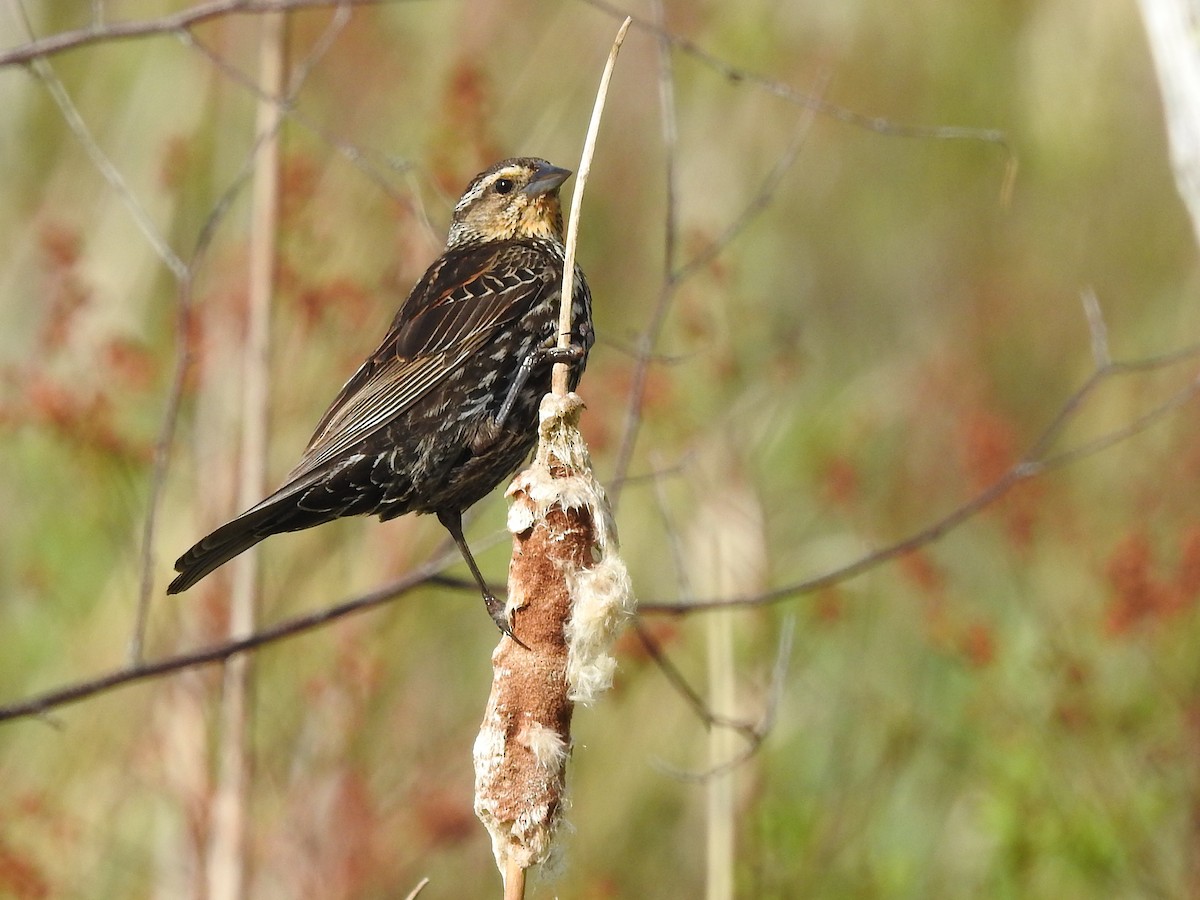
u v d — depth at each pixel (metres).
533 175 10.56
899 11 17.48
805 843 11.70
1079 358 16.33
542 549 7.25
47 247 12.27
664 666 10.41
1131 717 11.77
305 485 9.09
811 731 12.54
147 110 14.90
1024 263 17.19
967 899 11.82
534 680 7.19
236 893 11.34
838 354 16.38
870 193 17.17
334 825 12.05
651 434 12.91
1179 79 9.45
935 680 12.84
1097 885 11.51
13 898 11.53
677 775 10.70
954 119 17.42
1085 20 17.19
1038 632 12.53
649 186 15.77
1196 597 11.63
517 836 7.12
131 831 12.36
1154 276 16.92
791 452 14.07
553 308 9.88
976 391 15.06
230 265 12.99
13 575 13.23
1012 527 13.05
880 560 10.63
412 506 9.72
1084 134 17.22
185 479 12.77
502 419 9.74
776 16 16.64
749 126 16.22
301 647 12.57
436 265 10.19
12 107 15.41
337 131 14.28
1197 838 11.34
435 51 14.80
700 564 12.38
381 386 9.46
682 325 12.75
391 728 12.65
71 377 12.41
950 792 12.30
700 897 12.34
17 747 12.70
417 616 13.07
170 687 12.34
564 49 15.26
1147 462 14.55
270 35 11.98
